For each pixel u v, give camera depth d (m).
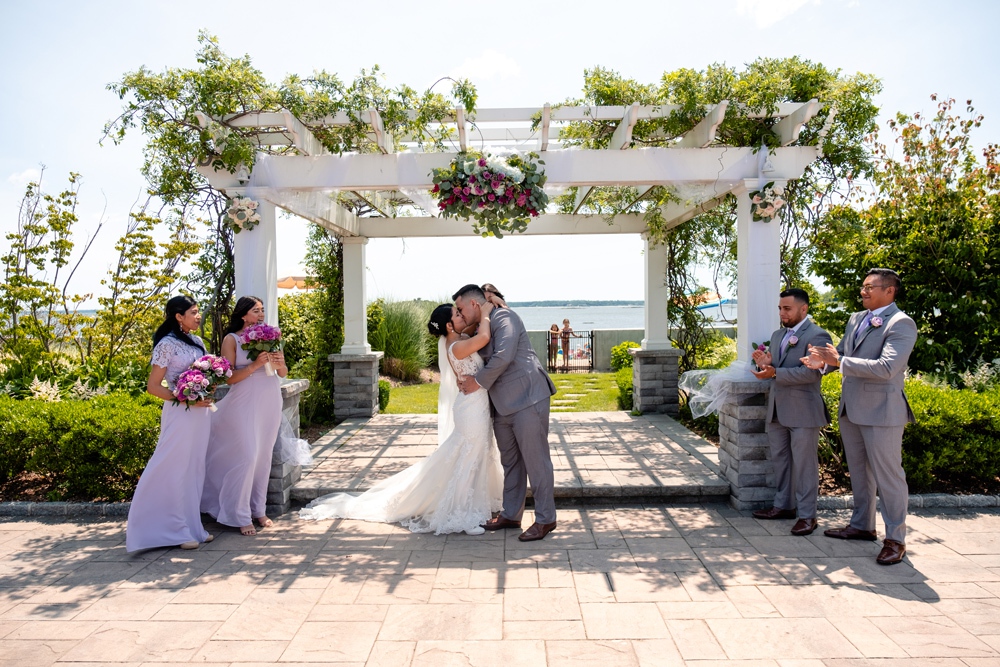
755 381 4.27
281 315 7.93
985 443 4.48
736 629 2.71
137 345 8.68
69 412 4.68
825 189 5.01
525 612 2.89
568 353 14.97
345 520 4.25
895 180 6.74
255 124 4.20
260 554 3.65
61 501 4.55
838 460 4.80
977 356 5.95
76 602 3.04
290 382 4.63
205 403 3.76
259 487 4.15
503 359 3.80
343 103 4.18
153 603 3.02
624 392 8.30
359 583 3.23
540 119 4.35
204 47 4.13
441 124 4.89
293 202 4.92
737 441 4.34
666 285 7.37
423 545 3.78
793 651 2.52
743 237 4.49
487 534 3.96
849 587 3.12
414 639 2.66
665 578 3.25
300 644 2.63
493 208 4.25
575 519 4.21
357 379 7.51
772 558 3.50
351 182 4.43
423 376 12.77
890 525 3.44
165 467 3.71
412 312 12.84
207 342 5.55
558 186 4.51
